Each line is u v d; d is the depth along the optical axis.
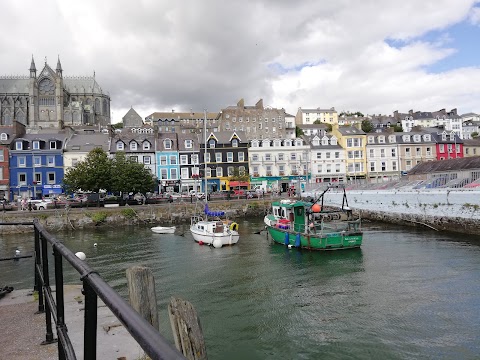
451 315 13.19
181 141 67.25
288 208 28.47
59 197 52.09
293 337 12.07
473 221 27.09
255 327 12.91
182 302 5.38
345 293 16.08
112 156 62.22
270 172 68.75
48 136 65.06
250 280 18.66
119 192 53.91
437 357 10.59
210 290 17.12
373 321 13.03
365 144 71.56
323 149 70.56
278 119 94.56
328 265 21.11
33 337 5.46
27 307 7.02
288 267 21.05
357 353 10.96
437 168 48.62
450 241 25.70
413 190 33.50
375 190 39.44
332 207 43.44
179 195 55.94
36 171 59.91
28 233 39.19
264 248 26.88
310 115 133.50
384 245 25.88
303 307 14.62
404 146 72.38
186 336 5.21
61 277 3.37
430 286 16.30
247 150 67.75
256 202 50.09
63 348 2.76
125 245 29.89
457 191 28.67
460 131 137.62
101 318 7.12
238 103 94.56
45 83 125.00
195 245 28.91
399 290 16.06
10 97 125.06
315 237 24.72
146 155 64.50
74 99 136.62
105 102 142.88
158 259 24.12
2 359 4.73
